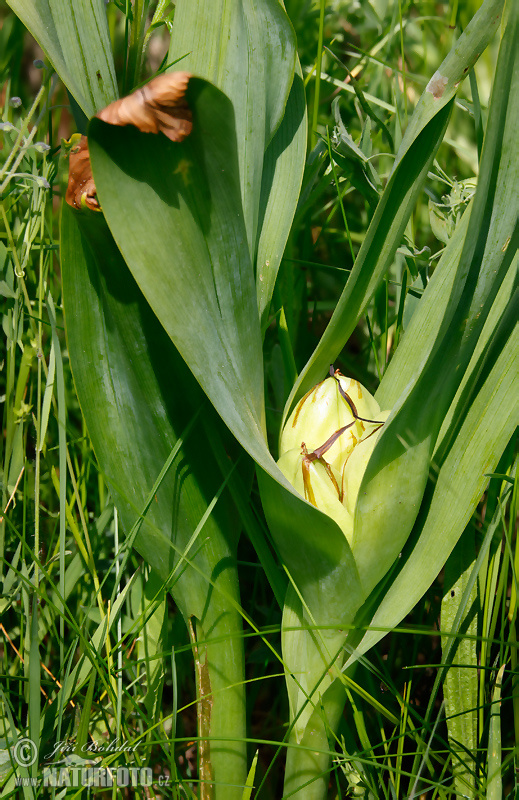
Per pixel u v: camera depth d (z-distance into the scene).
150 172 0.36
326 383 0.40
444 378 0.38
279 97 0.41
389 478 0.38
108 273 0.40
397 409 0.37
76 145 0.40
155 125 0.35
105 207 0.37
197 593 0.41
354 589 0.39
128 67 0.42
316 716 0.40
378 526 0.38
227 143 0.36
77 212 0.39
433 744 0.42
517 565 0.43
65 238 0.40
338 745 0.41
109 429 0.41
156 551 0.41
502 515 0.40
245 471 0.43
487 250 0.38
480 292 0.38
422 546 0.40
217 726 0.41
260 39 0.40
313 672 0.40
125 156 0.36
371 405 0.40
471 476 0.40
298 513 0.38
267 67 0.41
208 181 0.37
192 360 0.38
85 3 0.40
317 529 0.38
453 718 0.41
